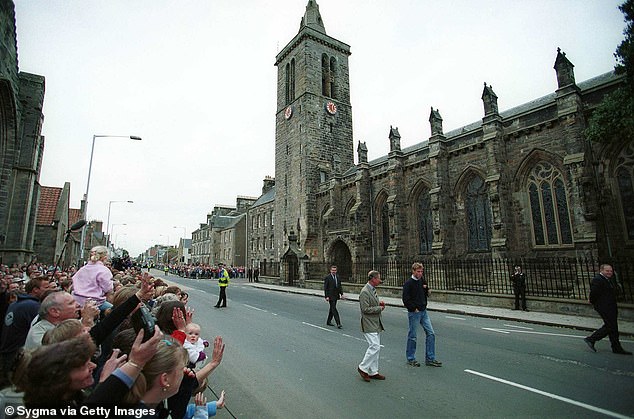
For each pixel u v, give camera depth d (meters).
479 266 23.12
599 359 8.71
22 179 18.61
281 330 12.66
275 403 5.99
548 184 21.23
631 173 18.06
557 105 20.06
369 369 7.18
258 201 66.50
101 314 6.26
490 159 23.00
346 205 38.53
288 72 49.72
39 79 19.77
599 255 17.33
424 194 29.61
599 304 9.58
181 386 3.46
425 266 26.88
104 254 6.94
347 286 29.61
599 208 18.47
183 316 4.61
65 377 2.13
